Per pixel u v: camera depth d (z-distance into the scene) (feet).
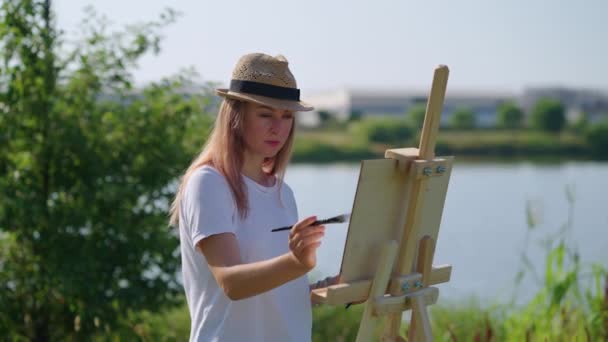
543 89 251.80
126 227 18.13
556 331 14.76
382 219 8.73
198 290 8.11
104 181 17.94
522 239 43.34
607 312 14.47
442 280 9.80
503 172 121.60
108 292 18.25
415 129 162.20
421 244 9.27
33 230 17.57
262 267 7.32
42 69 17.57
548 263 15.51
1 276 17.84
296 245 7.18
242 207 8.05
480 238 48.26
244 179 8.26
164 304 18.84
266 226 8.29
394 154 8.81
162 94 19.02
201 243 7.77
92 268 17.53
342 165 143.02
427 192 9.06
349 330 22.50
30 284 17.97
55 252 17.60
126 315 18.44
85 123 18.47
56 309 18.53
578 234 46.16
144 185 18.38
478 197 78.95
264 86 8.18
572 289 15.56
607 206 65.77
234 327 8.00
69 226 17.70
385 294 9.01
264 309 8.17
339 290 8.38
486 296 26.63
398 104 246.06
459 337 17.54
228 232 7.76
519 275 17.13
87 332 18.66
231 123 8.21
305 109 8.23
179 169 18.88
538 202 16.34
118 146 18.57
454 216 62.23
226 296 7.95
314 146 151.94
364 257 8.66
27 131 17.87
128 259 18.42
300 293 8.54
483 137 175.94
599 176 109.60
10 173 17.84
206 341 8.02
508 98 254.88
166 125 18.90
